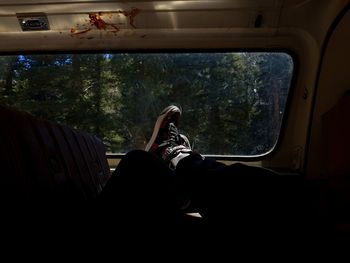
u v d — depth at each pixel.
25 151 0.59
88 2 1.29
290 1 1.25
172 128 1.50
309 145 1.43
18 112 0.64
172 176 0.80
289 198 0.60
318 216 0.65
